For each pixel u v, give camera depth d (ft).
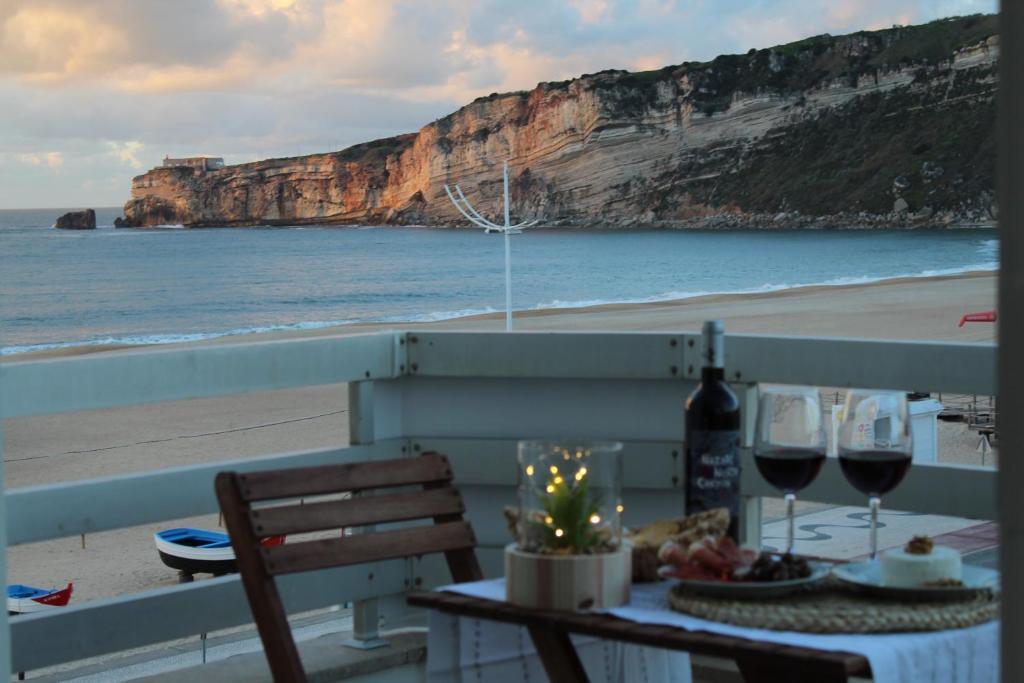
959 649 4.74
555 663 5.48
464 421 10.05
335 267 244.22
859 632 4.75
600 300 193.47
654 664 7.55
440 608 5.54
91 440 77.20
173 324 169.89
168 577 40.42
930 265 226.79
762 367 9.16
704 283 214.07
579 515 5.35
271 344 8.98
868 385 8.78
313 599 9.39
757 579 5.17
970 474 8.49
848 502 8.93
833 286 193.47
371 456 9.82
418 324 163.32
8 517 7.82
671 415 9.69
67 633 8.09
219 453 70.95
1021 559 3.21
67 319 172.45
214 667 9.52
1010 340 3.20
